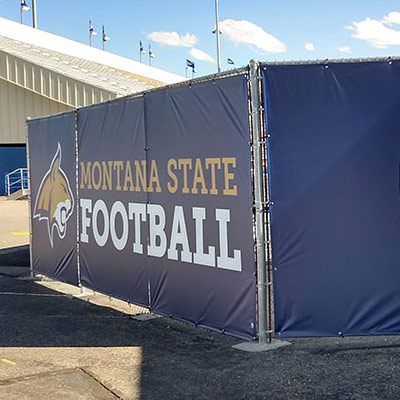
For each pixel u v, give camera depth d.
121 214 7.75
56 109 27.05
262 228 5.65
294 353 5.57
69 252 9.21
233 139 5.86
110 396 4.73
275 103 5.64
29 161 10.66
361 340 5.95
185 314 6.62
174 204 6.71
